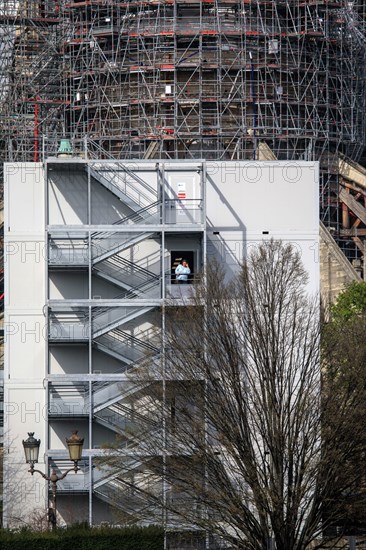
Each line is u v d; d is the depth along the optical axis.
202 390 175.88
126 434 185.25
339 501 171.12
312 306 182.00
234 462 182.75
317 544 178.38
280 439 170.00
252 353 181.50
